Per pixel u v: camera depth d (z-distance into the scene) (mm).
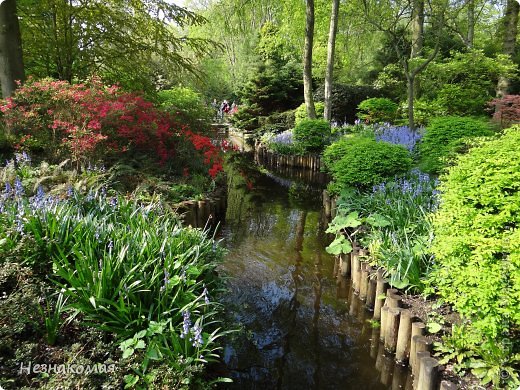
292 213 7930
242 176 11477
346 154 7020
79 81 8094
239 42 23016
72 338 2557
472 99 11750
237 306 3902
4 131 5895
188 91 10484
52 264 3018
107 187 5121
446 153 6223
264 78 17656
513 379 2475
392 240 4242
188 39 8883
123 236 3238
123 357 2363
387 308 3504
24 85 5941
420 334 3088
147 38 8906
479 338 2658
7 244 2918
